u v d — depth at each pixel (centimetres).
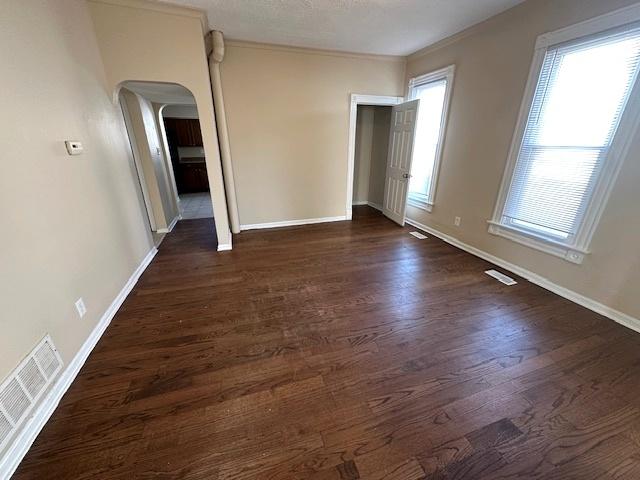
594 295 221
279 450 122
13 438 117
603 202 208
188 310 224
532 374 163
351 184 461
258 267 300
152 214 416
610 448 123
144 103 394
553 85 233
